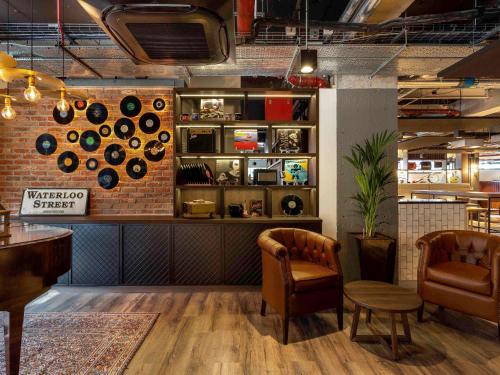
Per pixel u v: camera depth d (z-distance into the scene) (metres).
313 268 2.95
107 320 3.00
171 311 3.23
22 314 2.08
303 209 4.26
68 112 4.27
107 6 1.49
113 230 3.78
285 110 4.01
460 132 7.86
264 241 2.97
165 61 2.08
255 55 3.37
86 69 3.72
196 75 4.06
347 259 4.03
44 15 3.15
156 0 1.45
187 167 4.03
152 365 2.31
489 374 2.22
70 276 3.77
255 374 2.21
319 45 3.11
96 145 4.27
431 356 2.44
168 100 4.28
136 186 4.27
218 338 2.70
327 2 3.50
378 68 3.70
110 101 4.29
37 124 4.26
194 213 3.85
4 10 3.05
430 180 13.20
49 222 3.79
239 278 3.78
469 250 3.22
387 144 4.03
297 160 4.18
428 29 3.25
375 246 3.50
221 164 4.23
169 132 4.27
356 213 4.06
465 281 2.76
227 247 3.78
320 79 4.05
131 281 3.77
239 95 4.07
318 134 4.00
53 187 4.23
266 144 4.24
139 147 4.27
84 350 2.48
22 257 2.05
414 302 2.45
